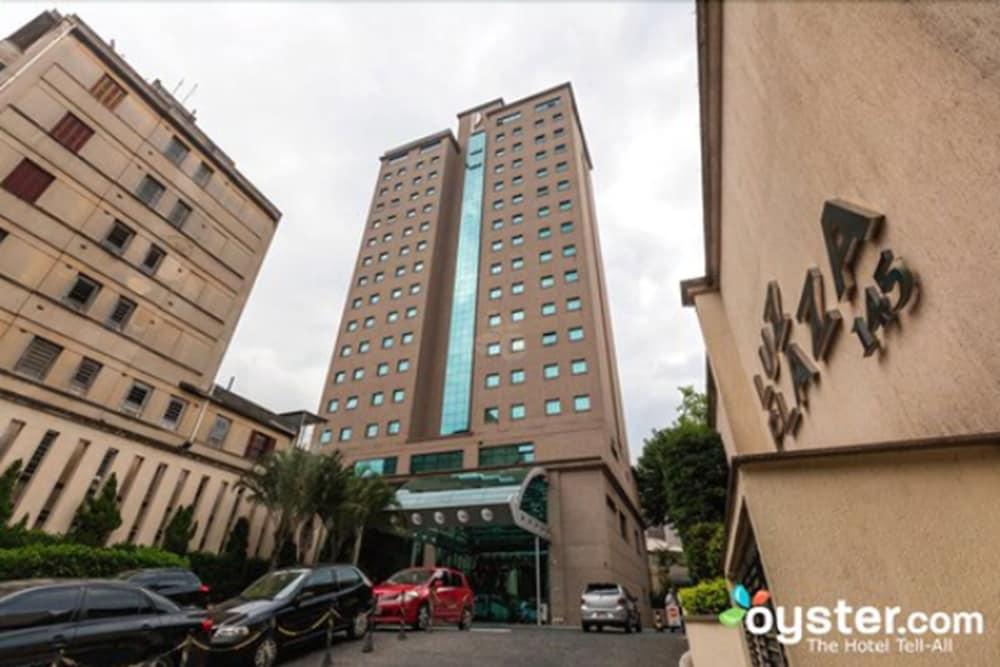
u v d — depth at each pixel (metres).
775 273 5.48
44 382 15.69
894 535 2.03
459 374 34.81
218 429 21.77
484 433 30.00
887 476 2.15
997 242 1.96
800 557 2.11
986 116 1.96
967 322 2.20
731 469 2.54
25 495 14.04
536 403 29.91
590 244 40.25
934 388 2.54
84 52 19.12
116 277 18.70
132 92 20.67
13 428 14.28
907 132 2.51
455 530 24.86
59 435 15.29
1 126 16.08
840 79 3.20
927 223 2.42
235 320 23.44
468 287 39.53
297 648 8.76
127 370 18.39
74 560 12.66
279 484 18.92
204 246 22.58
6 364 14.88
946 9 2.17
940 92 2.23
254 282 24.91
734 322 8.72
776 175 4.83
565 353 31.17
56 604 5.95
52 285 16.61
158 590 11.66
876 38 2.73
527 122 48.97
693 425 20.02
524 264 37.44
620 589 15.95
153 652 6.56
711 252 9.30
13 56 17.52
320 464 19.95
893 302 2.79
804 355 4.73
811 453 2.30
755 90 5.06
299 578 8.77
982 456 2.00
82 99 18.70
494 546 26.02
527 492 23.22
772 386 6.30
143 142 20.78
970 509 1.95
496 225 42.00
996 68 1.90
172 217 21.47
